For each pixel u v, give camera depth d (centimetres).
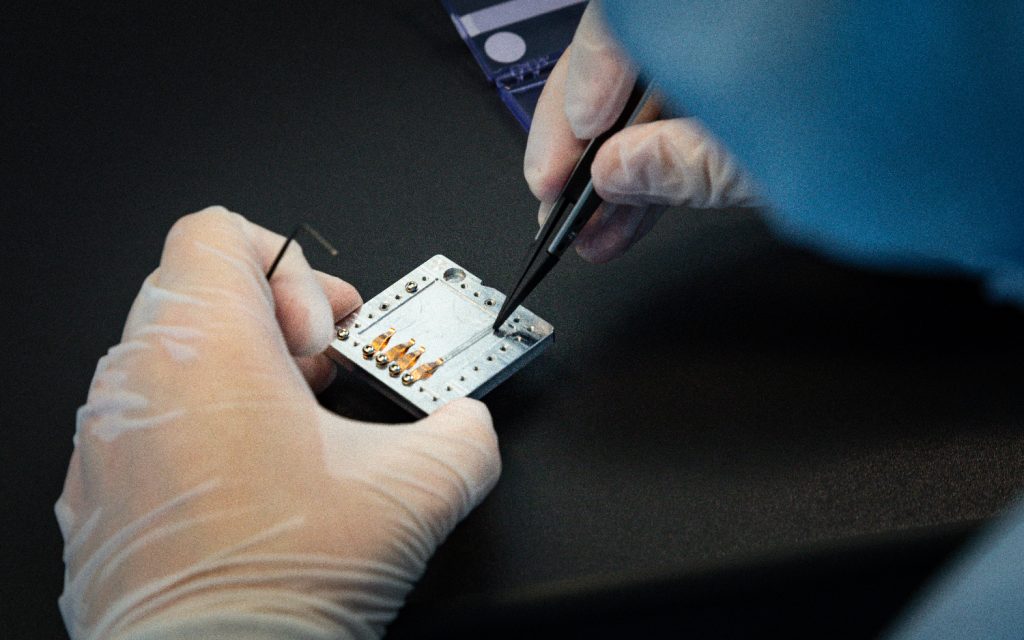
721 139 38
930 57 34
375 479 56
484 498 57
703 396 59
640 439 59
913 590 57
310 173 67
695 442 58
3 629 56
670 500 57
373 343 60
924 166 36
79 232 65
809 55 35
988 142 35
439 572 56
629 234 63
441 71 70
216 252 59
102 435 56
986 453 58
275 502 55
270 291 59
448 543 57
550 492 58
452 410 57
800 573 56
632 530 57
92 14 73
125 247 65
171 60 71
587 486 58
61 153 68
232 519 54
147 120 69
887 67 35
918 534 56
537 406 60
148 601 53
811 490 57
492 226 65
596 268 63
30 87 70
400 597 55
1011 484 57
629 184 60
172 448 55
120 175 67
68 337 62
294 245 61
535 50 70
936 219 37
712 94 37
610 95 60
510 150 67
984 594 48
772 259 63
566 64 63
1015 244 38
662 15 36
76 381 61
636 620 57
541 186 63
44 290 63
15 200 66
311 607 54
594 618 56
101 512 55
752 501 57
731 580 56
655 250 63
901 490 57
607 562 56
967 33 34
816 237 39
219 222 60
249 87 70
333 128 68
